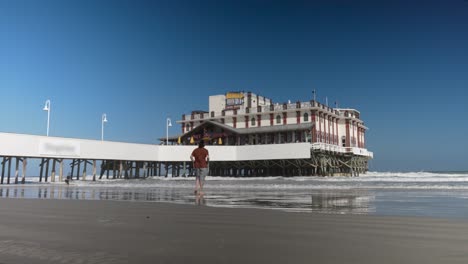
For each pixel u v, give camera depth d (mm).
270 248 3586
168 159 53938
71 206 8023
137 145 50688
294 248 3582
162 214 6438
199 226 5016
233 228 4820
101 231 4621
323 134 60438
